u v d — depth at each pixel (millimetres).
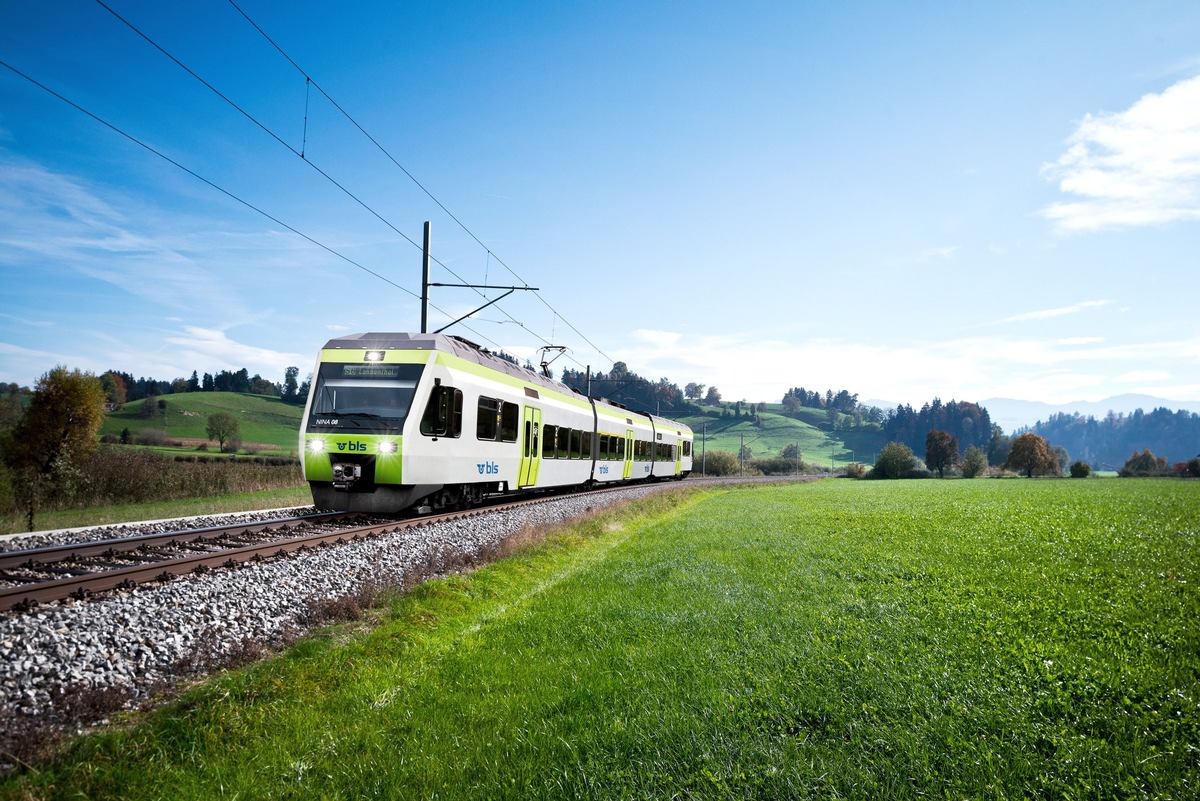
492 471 19500
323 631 7863
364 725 5547
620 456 37000
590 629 8320
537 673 6824
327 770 4855
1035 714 5406
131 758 4789
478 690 6387
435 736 5352
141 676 6129
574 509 22047
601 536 18453
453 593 10109
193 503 25688
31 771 4402
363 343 16688
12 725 4949
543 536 15570
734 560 13938
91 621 6758
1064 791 4281
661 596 10242
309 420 15719
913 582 11344
